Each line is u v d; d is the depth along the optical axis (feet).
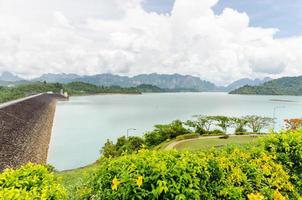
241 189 15.11
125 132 229.04
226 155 17.90
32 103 313.94
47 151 159.33
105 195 13.56
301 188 17.67
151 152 15.90
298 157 18.58
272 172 17.17
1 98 380.99
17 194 12.46
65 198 14.15
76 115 361.30
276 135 20.35
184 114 370.32
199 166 14.67
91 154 153.89
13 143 119.24
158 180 12.92
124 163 14.29
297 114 355.97
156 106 511.40
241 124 166.20
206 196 14.47
